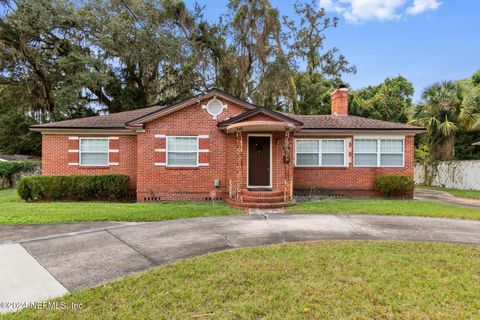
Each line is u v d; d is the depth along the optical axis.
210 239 6.48
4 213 9.03
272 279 4.33
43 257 5.34
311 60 30.77
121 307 3.55
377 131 13.75
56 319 3.30
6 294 3.93
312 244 6.08
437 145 19.23
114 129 13.30
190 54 26.33
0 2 19.12
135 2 23.08
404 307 3.56
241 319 3.31
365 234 6.90
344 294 3.88
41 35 21.53
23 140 23.98
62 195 12.56
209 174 12.60
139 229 7.34
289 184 11.95
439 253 5.51
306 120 15.11
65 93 21.25
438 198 13.88
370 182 13.97
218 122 12.59
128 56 24.56
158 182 12.50
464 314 3.41
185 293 3.89
